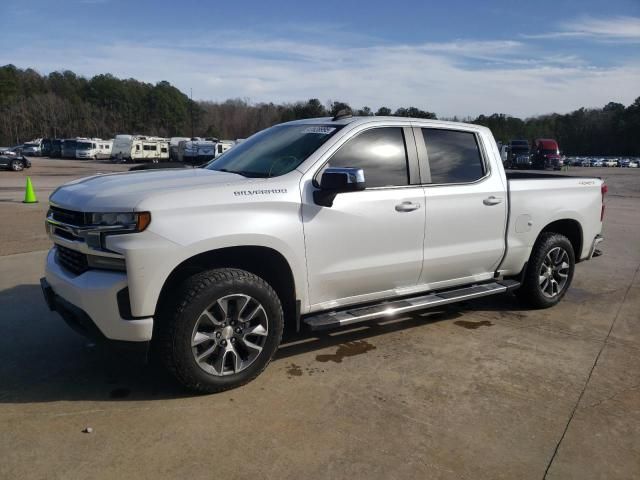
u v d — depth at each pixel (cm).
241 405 337
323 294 391
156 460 277
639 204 1705
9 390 353
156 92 11725
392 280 426
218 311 343
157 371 384
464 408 338
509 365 407
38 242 862
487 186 473
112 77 12188
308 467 274
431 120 454
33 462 273
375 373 388
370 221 399
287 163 391
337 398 348
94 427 308
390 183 416
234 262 374
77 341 439
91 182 374
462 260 464
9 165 3378
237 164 425
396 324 497
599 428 318
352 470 272
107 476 263
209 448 289
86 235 322
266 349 363
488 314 532
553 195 528
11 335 451
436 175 445
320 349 432
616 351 439
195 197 330
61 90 12056
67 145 6212
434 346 443
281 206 358
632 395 362
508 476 271
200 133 11450
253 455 283
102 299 317
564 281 557
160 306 336
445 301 446
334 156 391
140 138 5381
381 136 418
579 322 512
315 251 376
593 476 273
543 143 4231
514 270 514
